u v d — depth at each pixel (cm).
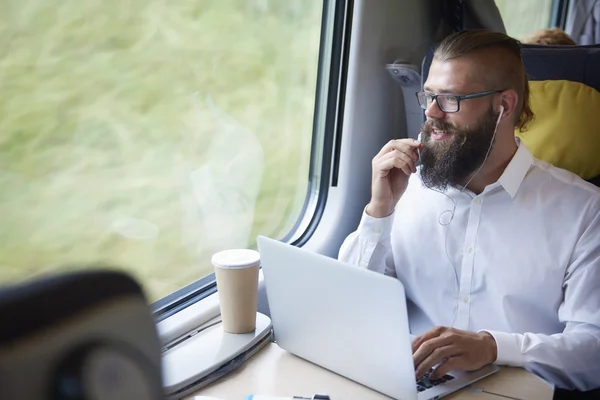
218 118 169
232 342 131
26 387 38
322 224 213
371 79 212
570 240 149
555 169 158
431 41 239
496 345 128
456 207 163
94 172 139
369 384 117
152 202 154
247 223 188
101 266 44
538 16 333
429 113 152
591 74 175
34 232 130
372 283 107
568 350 132
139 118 147
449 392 116
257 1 174
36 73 125
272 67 185
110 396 42
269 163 193
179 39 153
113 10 137
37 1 123
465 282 160
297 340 128
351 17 203
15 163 125
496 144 152
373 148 220
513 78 150
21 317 39
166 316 150
